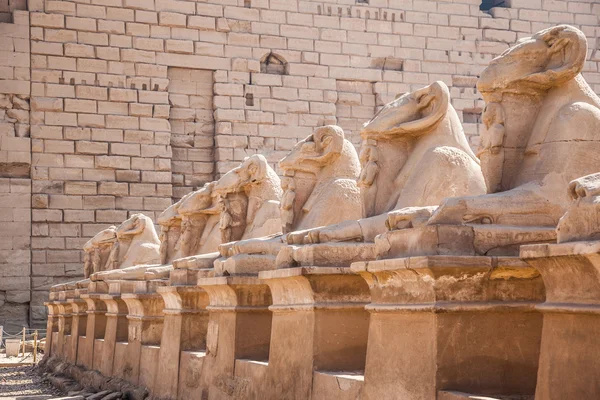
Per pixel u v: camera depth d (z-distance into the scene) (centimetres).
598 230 503
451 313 643
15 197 2898
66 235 2938
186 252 1488
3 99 2920
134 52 3039
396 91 3247
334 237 841
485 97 744
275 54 3169
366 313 842
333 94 3186
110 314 1636
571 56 705
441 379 637
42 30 2967
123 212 2991
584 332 514
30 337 2831
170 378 1237
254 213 1276
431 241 653
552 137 703
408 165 879
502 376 651
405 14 3284
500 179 730
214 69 3116
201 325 1220
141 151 3022
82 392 1650
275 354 905
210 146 3120
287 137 3138
